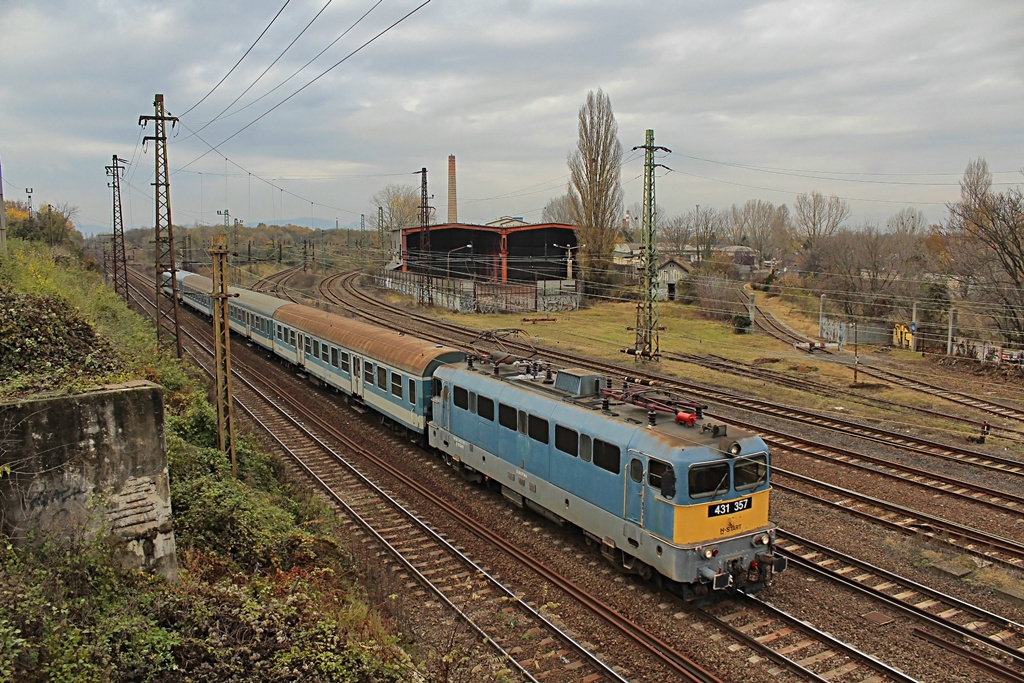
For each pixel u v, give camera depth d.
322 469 18.53
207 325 45.62
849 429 22.66
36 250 35.84
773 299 67.00
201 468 14.30
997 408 27.39
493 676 9.18
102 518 9.39
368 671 8.43
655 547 11.25
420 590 11.97
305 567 11.70
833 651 9.94
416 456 19.83
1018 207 36.66
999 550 13.43
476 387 16.81
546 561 13.05
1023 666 9.47
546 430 14.16
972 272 42.12
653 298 37.53
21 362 11.55
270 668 8.12
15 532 8.77
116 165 43.88
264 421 23.20
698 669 9.41
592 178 58.03
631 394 13.80
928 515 15.01
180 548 11.14
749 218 148.62
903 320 46.56
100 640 7.65
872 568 12.43
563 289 61.19
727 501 11.16
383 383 22.22
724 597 11.59
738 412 25.28
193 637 8.33
